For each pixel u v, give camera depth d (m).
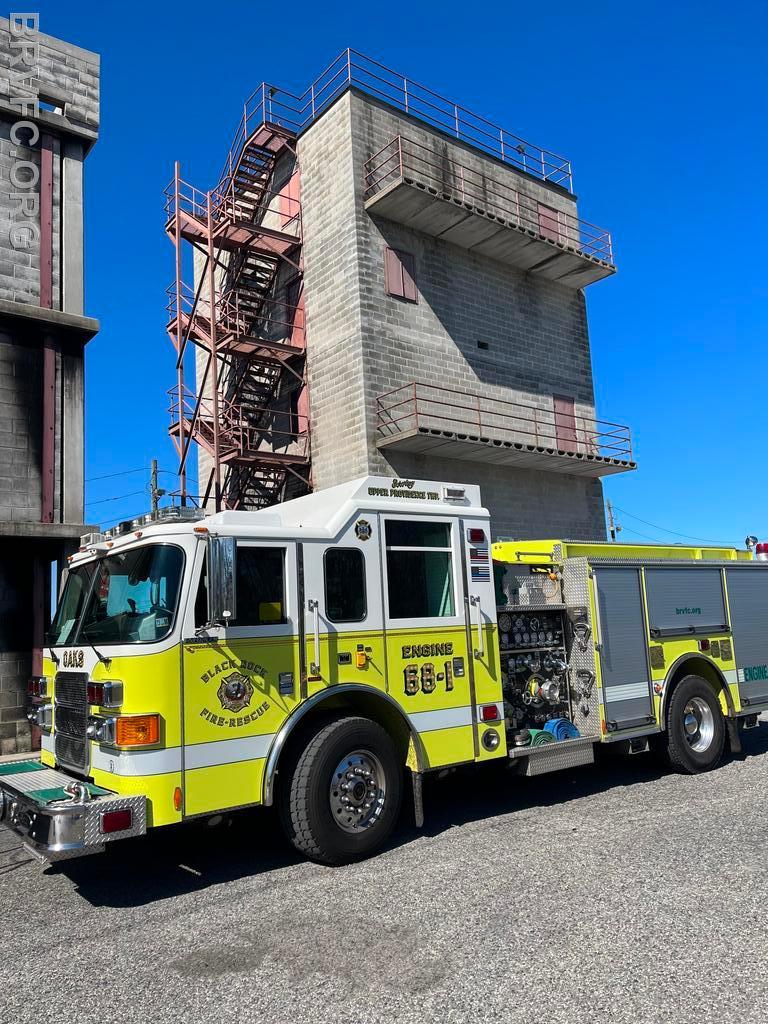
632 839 5.93
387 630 6.26
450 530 6.92
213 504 21.17
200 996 3.71
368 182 18.52
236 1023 3.45
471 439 17.50
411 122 19.72
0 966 4.16
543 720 7.50
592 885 4.94
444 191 19.98
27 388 12.63
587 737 7.41
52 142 13.45
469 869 5.39
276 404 20.41
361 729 5.83
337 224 18.61
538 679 7.48
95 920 4.80
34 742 12.04
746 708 8.96
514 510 20.31
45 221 13.19
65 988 3.86
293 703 5.63
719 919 4.30
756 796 7.14
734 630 9.05
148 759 4.95
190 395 19.73
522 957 3.94
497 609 7.20
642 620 8.05
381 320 18.12
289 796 5.60
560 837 6.09
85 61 13.97
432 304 19.34
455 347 19.66
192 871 5.74
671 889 4.80
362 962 3.99
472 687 6.70
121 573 5.80
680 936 4.10
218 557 5.20
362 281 17.95
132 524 6.01
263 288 21.02
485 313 20.64
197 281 23.62
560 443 21.86
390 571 6.43
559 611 7.77
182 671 5.16
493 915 4.52
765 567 9.67
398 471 17.84
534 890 4.89
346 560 6.17
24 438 12.49
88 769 5.44
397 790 6.00
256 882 5.38
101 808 4.71
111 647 5.32
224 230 19.36
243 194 21.75
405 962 3.96
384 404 17.80
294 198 20.27
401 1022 3.38
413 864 5.57
